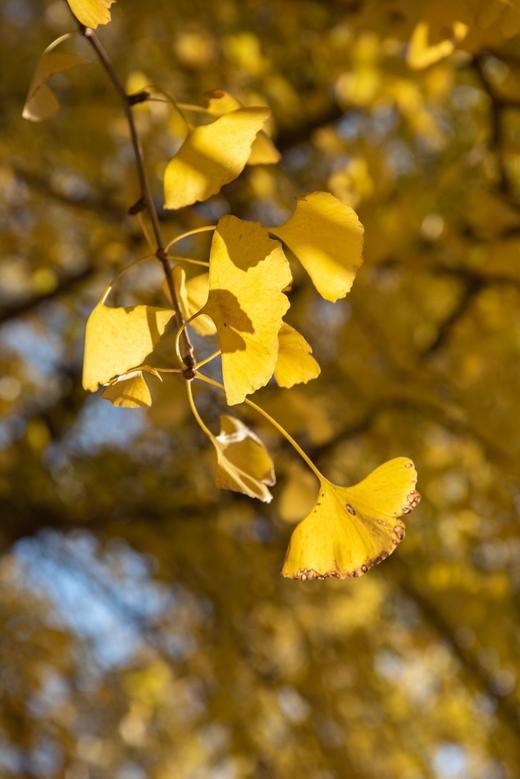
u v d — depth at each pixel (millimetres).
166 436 3084
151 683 3254
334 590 3123
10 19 3162
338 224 818
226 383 791
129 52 2795
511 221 1845
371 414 2416
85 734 3402
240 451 857
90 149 2699
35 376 3189
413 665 3342
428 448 2627
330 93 2352
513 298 2258
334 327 2803
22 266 2621
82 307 2750
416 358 2533
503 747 3059
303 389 2289
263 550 3098
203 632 3305
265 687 3205
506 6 986
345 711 3215
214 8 2631
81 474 3256
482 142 2316
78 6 861
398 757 3271
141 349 829
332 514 829
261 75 2074
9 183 2381
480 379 2559
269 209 2250
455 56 1553
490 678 3016
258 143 945
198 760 3436
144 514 3100
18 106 2916
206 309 793
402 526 823
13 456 3129
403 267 2154
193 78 2312
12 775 3125
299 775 3152
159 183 1904
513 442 2363
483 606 2496
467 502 2461
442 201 2547
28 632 3309
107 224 2215
